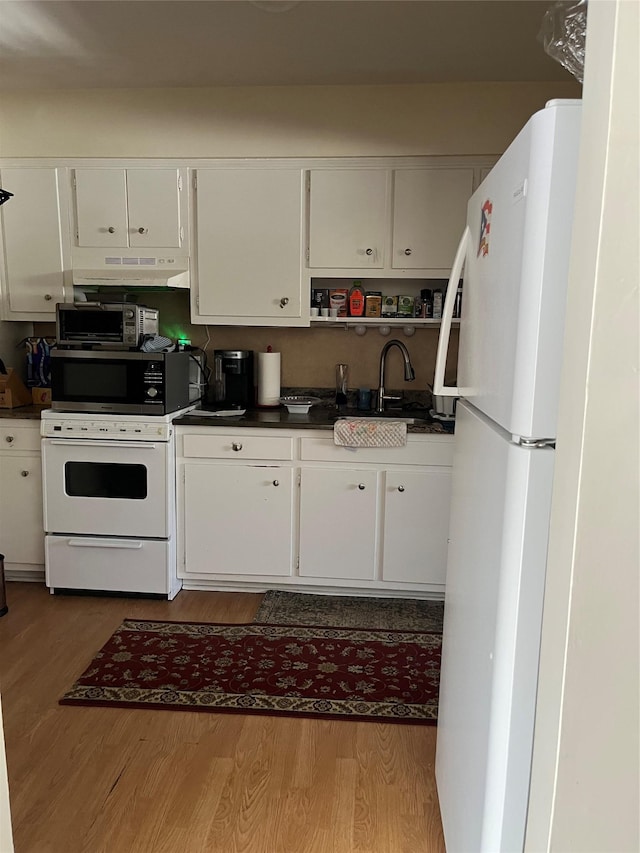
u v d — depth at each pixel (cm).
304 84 318
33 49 277
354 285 347
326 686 244
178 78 311
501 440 117
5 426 324
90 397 313
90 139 332
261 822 178
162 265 337
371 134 320
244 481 317
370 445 305
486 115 314
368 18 246
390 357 363
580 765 85
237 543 322
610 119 74
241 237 333
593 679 83
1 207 342
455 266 158
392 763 204
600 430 79
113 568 320
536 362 105
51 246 342
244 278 337
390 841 173
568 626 83
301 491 315
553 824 88
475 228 149
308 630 289
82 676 248
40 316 349
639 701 82
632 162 74
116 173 334
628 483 79
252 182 329
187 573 327
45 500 318
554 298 103
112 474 316
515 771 117
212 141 327
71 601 319
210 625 292
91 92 328
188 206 334
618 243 76
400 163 321
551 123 98
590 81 81
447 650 174
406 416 328
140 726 219
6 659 261
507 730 116
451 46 271
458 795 148
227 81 314
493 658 116
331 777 197
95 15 245
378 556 317
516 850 120
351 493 312
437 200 322
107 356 309
